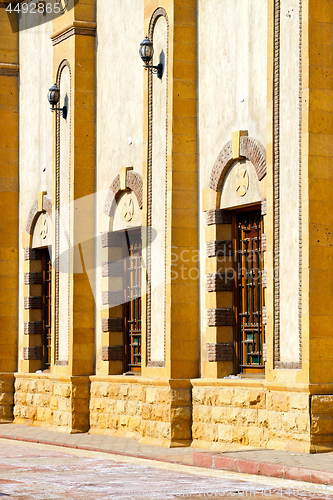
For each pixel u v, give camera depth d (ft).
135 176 84.43
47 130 103.65
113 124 89.61
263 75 68.95
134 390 83.76
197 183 76.69
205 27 76.18
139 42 85.51
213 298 73.56
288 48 63.77
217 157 73.77
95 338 91.91
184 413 75.00
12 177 110.73
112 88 90.02
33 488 51.96
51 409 95.09
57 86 96.94
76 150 92.38
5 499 48.08
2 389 109.19
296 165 62.75
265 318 67.87
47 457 69.56
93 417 90.12
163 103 78.28
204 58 76.23
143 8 84.79
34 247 106.93
